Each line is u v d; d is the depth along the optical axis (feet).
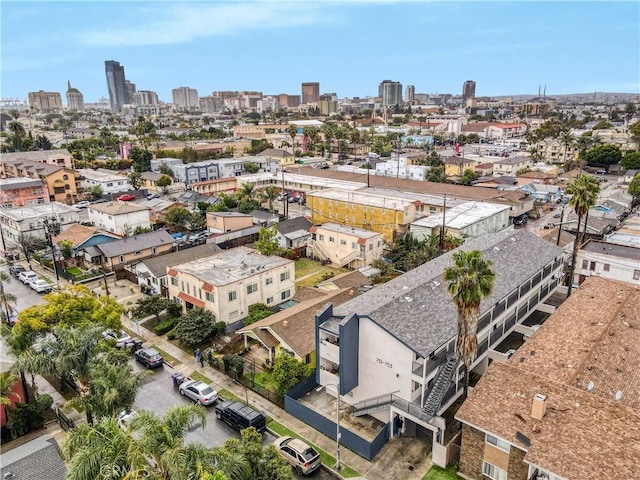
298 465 95.66
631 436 75.77
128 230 253.65
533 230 269.85
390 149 568.41
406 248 225.35
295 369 119.65
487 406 88.69
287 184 368.07
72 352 97.14
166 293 184.44
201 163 430.20
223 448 73.67
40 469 83.51
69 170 362.74
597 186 156.25
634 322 118.73
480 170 434.71
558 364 102.53
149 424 68.44
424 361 99.81
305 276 210.59
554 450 77.30
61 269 216.54
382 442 103.24
